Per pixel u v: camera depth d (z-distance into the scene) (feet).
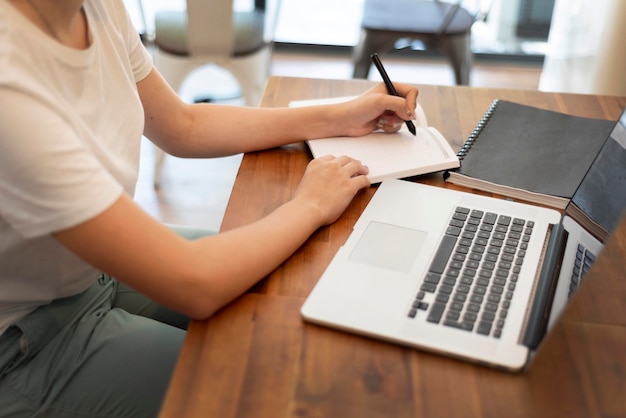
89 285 3.45
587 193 3.25
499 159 3.67
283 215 3.06
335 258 2.91
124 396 3.17
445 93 4.49
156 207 7.73
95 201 2.54
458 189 3.51
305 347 2.52
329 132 3.87
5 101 2.43
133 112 3.43
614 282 2.83
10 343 3.22
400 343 2.52
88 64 3.06
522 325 2.57
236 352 2.49
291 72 10.86
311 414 2.26
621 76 7.30
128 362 3.21
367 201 3.38
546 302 2.67
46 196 2.50
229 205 3.32
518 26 11.42
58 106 2.63
